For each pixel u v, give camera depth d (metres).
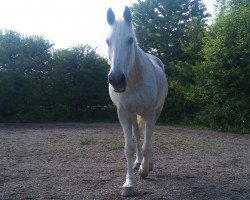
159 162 6.45
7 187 4.84
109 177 5.31
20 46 17.23
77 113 18.09
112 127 13.62
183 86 15.05
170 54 17.95
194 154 7.35
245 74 12.08
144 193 4.48
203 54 14.41
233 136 10.88
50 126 14.12
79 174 5.53
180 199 4.23
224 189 4.65
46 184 4.96
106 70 17.55
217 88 12.40
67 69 17.44
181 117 16.05
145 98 4.61
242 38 11.84
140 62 4.49
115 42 4.07
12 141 9.37
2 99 16.45
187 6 19.92
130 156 4.66
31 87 16.88
